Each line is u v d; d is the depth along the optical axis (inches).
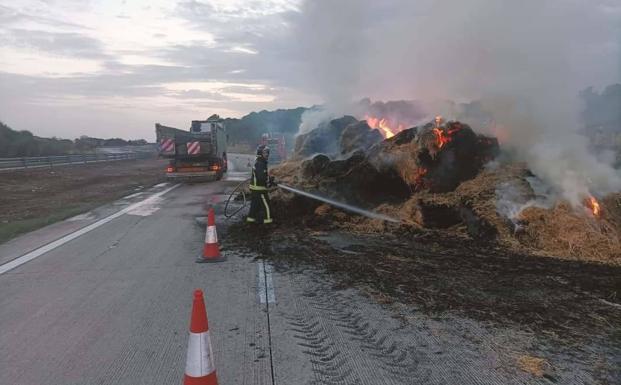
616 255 225.8
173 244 286.5
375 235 293.7
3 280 214.8
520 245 250.8
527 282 197.0
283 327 155.8
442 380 121.1
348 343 143.1
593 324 154.9
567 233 242.2
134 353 139.6
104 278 216.1
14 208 476.1
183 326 159.3
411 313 166.1
